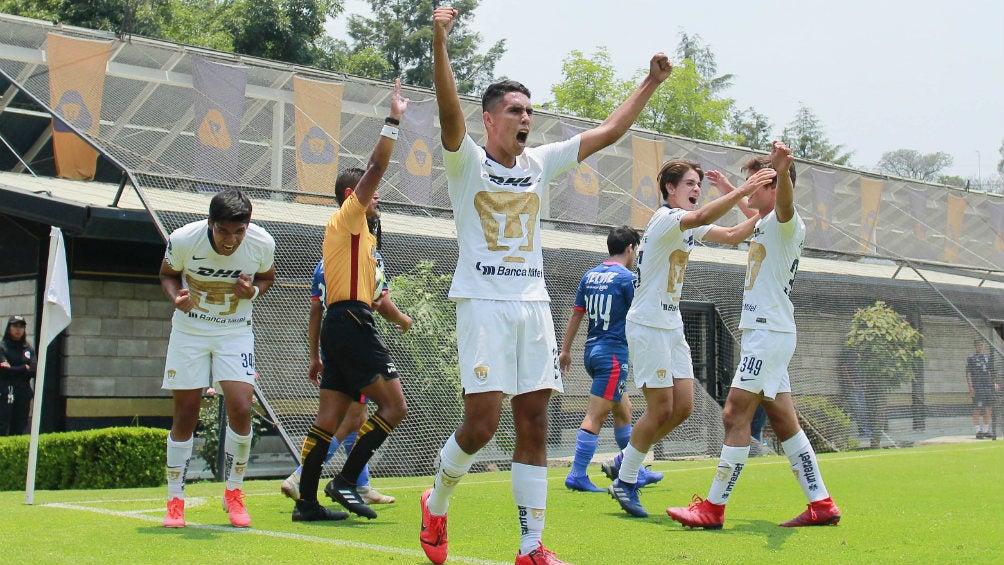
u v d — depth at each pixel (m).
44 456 9.17
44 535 5.31
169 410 14.59
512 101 4.34
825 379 15.71
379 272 6.72
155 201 11.38
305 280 11.10
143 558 4.55
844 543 5.39
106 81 14.40
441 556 4.54
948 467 10.84
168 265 5.67
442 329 11.80
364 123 16.86
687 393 6.85
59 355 13.41
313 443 6.14
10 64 14.02
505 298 4.29
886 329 16.36
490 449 11.66
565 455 12.80
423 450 10.92
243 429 5.83
